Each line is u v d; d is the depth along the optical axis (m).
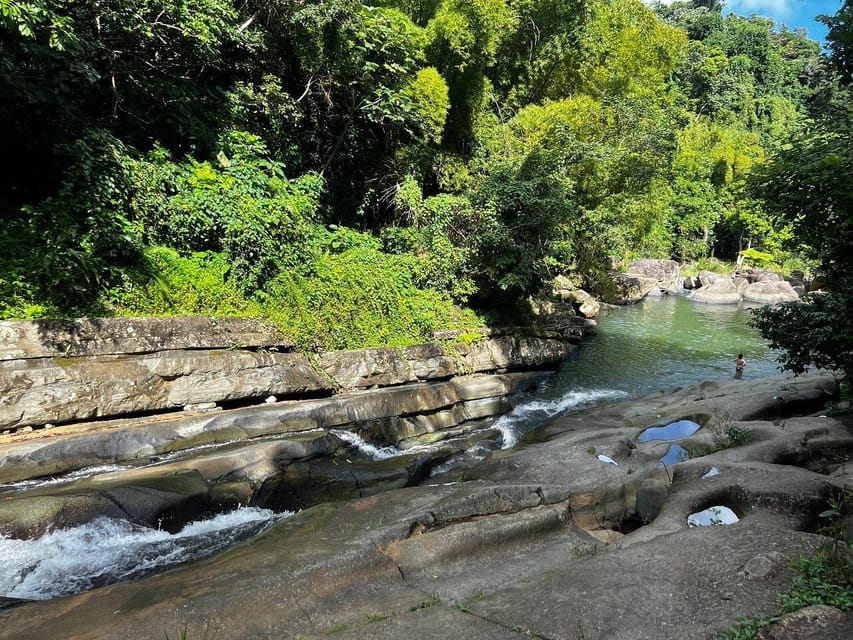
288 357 8.77
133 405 6.98
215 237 9.39
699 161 42.09
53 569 4.50
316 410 7.94
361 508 5.15
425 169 15.71
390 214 15.30
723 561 3.40
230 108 11.21
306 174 12.46
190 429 6.88
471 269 13.35
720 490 4.82
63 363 6.57
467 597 3.56
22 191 8.80
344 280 10.52
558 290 20.45
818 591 2.95
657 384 12.73
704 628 2.77
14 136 8.13
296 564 3.80
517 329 13.18
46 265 7.00
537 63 18.80
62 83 8.04
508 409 10.91
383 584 3.79
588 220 17.62
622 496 5.64
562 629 2.88
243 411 7.51
